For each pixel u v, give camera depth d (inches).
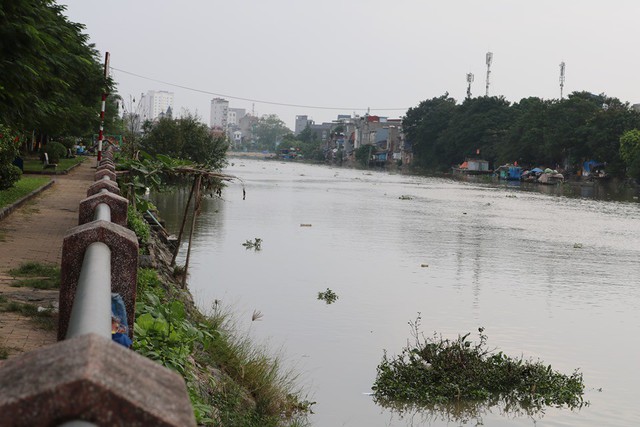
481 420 465.4
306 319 678.5
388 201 2303.2
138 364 61.7
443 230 1512.1
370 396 489.4
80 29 792.3
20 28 445.7
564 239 1443.2
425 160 5885.8
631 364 591.8
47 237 668.7
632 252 1279.5
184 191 1948.8
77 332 72.6
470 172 4968.0
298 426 399.9
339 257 1067.3
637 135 3558.1
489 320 721.0
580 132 3996.1
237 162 7322.8
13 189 1052.5
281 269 927.7
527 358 596.4
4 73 459.2
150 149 2273.6
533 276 987.3
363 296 797.9
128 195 688.4
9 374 59.1
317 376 520.7
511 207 2278.5
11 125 585.0
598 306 810.2
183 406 59.7
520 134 4574.3
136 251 166.4
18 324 349.1
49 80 561.0
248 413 377.7
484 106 5246.1
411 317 714.2
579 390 520.7
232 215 1557.6
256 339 599.2
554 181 3981.3
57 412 54.7
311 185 3149.6
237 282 823.1
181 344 296.2
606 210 2288.4
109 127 2460.6
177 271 739.4
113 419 55.9
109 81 946.1
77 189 1263.5
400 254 1134.4
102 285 98.5
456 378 514.9
